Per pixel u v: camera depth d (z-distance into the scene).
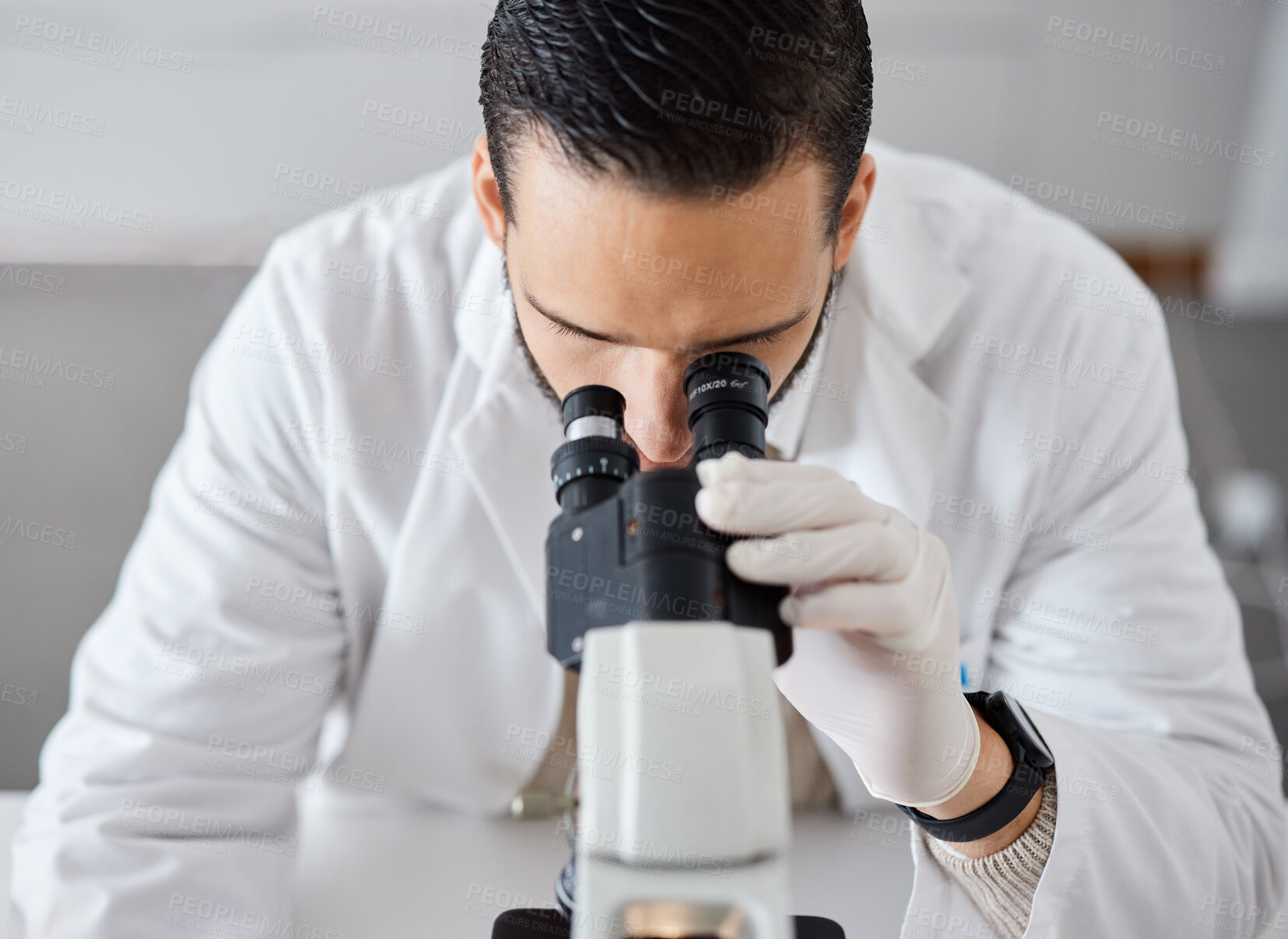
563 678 1.33
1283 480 3.08
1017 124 3.63
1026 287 1.36
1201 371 3.47
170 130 3.54
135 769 1.15
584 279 0.80
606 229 0.78
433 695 1.34
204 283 3.69
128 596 1.27
